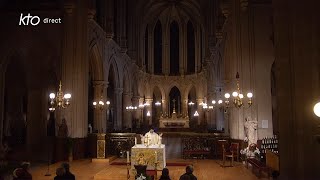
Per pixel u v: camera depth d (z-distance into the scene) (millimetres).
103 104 27078
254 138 17188
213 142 20188
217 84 31875
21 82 26688
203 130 35969
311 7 7418
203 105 43312
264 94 18125
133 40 41406
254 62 18281
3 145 19891
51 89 23125
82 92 20453
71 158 18531
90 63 26531
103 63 27281
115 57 32312
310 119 7262
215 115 34812
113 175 13633
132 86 41531
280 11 7859
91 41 23641
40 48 21188
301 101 7371
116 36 34938
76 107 20047
